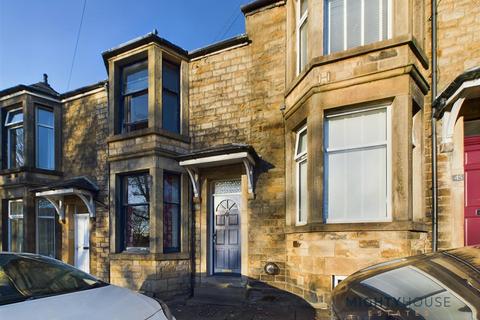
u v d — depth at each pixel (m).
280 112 6.51
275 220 6.31
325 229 4.91
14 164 10.10
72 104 9.71
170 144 7.13
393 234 4.52
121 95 7.76
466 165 5.00
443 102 4.89
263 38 6.84
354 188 5.07
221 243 7.17
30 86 9.43
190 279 7.04
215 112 7.25
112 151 7.53
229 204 7.18
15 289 2.86
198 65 7.55
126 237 7.44
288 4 6.45
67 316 2.36
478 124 5.00
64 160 9.72
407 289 2.05
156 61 7.01
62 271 3.43
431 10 5.28
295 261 5.71
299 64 6.25
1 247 9.73
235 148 6.09
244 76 6.99
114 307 2.63
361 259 4.66
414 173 5.14
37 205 9.48
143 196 7.27
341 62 5.14
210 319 5.00
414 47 4.77
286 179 6.23
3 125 10.07
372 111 5.09
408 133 4.63
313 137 5.21
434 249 4.91
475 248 2.50
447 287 1.89
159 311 2.83
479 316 1.58
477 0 5.00
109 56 7.65
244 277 6.48
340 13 5.47
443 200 4.99
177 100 7.62
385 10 5.20
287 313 5.11
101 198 8.59
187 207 7.23
